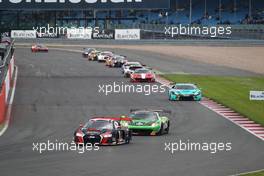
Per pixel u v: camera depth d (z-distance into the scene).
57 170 95.62
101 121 127.88
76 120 166.38
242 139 136.00
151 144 126.62
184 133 145.38
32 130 148.12
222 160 108.25
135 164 102.12
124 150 117.69
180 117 173.88
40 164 101.06
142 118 144.88
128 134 128.62
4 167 98.12
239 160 108.56
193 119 170.00
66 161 104.19
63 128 151.62
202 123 162.62
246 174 93.81
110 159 106.75
